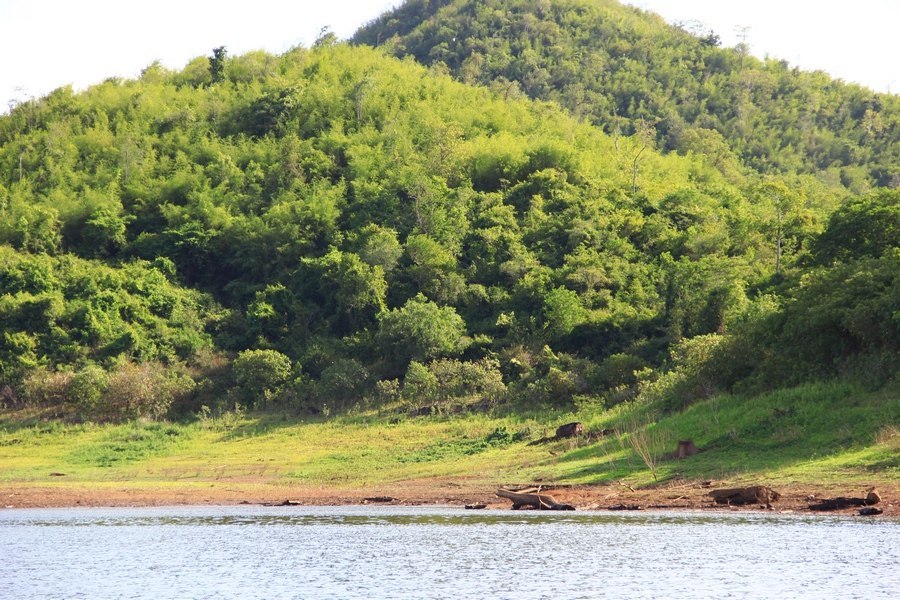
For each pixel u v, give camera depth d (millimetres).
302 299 130125
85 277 127000
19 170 167375
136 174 162750
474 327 117750
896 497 48000
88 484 72125
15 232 143250
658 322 108500
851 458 53875
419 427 92312
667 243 126375
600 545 42219
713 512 49750
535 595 33812
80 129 181125
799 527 44219
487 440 81875
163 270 137500
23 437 98750
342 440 90438
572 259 122250
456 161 158375
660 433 66688
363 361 115062
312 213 141750
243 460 84562
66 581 37625
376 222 140250
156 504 62875
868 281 67500
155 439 96375
